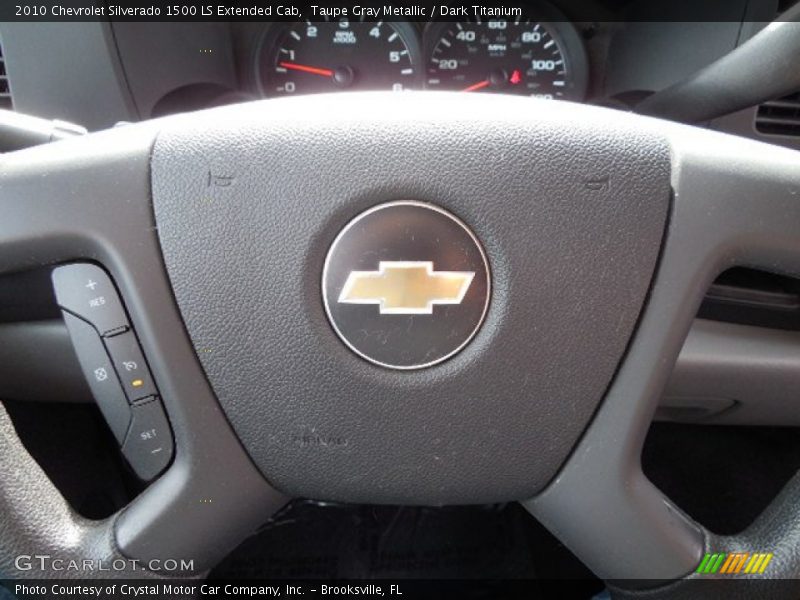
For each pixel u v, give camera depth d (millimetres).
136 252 792
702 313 1121
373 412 804
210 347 802
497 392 802
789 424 1207
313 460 832
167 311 800
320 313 784
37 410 1218
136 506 855
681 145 801
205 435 826
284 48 2242
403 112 781
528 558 1495
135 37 1857
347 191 767
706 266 796
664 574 873
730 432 1649
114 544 850
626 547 865
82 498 1219
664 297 796
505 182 768
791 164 813
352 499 859
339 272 775
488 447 824
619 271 788
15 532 809
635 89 2156
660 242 792
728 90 1139
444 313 779
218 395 816
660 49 1994
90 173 792
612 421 820
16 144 971
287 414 813
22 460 843
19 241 802
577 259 782
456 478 837
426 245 771
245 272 784
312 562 1465
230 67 2227
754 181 795
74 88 1830
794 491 875
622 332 799
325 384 798
